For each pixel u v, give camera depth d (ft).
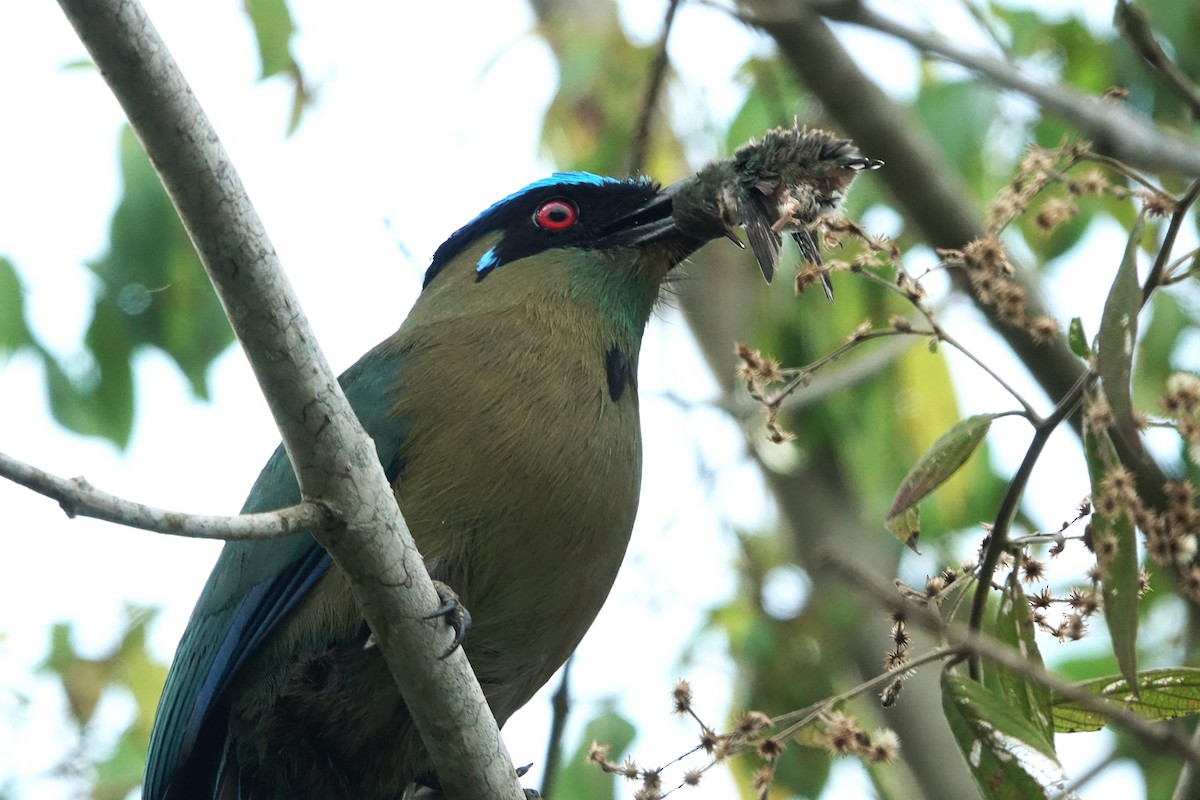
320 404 23.68
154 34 21.62
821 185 31.71
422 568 25.14
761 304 48.88
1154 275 24.59
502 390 31.17
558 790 43.24
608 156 48.24
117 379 43.47
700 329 53.16
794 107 46.78
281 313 23.24
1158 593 44.21
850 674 47.57
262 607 30.86
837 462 50.90
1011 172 44.60
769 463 51.39
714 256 53.47
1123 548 22.95
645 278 33.99
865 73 41.88
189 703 32.12
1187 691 25.79
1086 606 24.61
